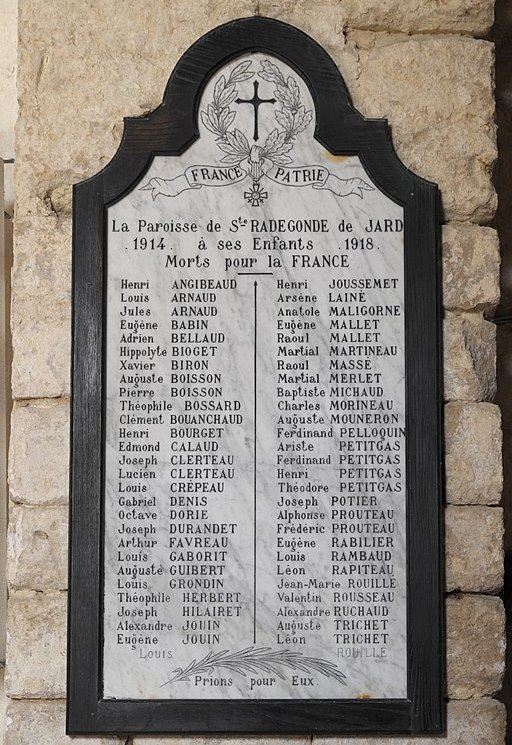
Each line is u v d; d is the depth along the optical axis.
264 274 2.05
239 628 1.99
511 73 2.57
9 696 2.00
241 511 2.00
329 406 2.02
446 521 2.03
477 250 2.08
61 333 2.05
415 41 2.11
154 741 1.98
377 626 1.99
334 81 2.08
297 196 2.06
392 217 2.06
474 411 2.05
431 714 1.96
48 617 2.00
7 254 2.42
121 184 2.05
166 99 2.07
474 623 2.01
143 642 1.98
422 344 2.03
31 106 2.09
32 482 2.03
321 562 2.00
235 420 2.02
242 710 1.96
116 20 2.10
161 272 2.05
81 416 2.01
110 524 2.00
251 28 2.08
